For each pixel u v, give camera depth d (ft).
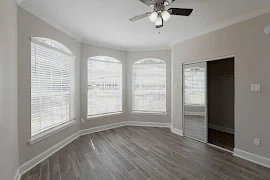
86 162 8.39
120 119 15.80
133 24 9.84
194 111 12.00
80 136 12.64
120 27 10.32
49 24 9.20
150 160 8.64
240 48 8.89
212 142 11.41
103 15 8.57
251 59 8.44
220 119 14.69
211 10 8.02
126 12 8.25
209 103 15.58
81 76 12.95
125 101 16.08
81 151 9.77
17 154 6.97
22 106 7.45
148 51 15.67
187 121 12.58
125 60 15.94
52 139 9.53
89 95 13.61
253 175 7.20
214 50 10.30
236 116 9.18
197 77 11.69
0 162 4.99
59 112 10.40
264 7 7.72
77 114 12.47
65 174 7.28
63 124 10.71
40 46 8.69
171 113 14.82
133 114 16.07
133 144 10.94
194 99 11.98
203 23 9.66
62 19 9.07
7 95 5.68
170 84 15.23
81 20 9.21
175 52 13.50
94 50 13.75
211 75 15.24
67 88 11.25
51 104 9.64
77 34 11.68
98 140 11.73
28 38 7.76
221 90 14.53
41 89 8.82
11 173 6.05
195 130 11.95
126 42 13.83
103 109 14.60
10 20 6.02
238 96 9.05
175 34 11.69
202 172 7.45
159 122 15.60
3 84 5.27
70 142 11.29
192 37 11.87
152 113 15.69
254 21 8.28
